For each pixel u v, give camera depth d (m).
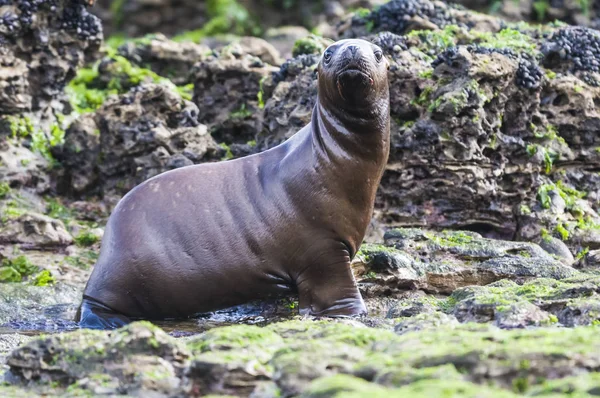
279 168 18.83
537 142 24.64
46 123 27.30
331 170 18.38
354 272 20.12
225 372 12.52
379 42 24.67
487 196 23.56
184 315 19.16
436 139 23.09
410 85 23.75
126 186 25.53
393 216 23.56
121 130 25.25
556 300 16.62
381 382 11.72
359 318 17.84
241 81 27.67
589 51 25.92
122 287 18.78
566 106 25.17
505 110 24.27
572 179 25.25
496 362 11.90
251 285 18.84
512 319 15.44
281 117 24.91
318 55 26.12
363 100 17.92
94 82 30.03
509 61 24.03
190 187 19.09
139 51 31.48
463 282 20.53
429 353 12.26
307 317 18.12
